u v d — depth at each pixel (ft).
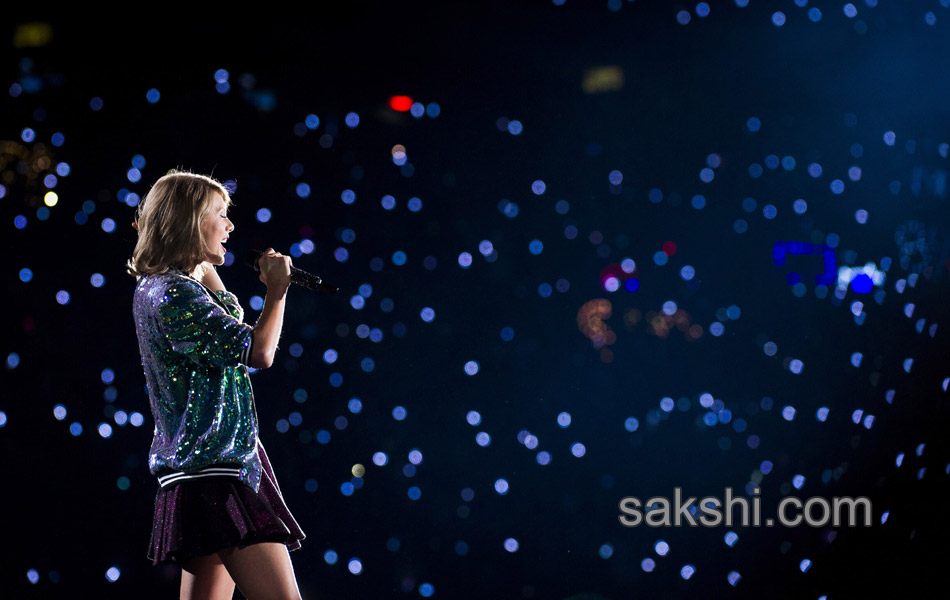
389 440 36.65
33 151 47.32
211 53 49.75
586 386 41.68
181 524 14.35
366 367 42.65
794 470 32.19
